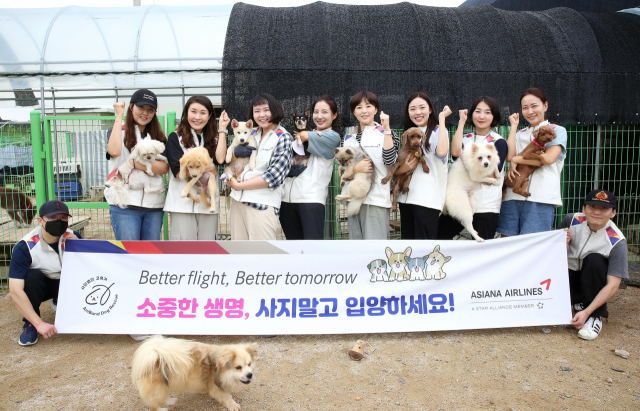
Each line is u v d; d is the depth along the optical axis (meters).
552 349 3.26
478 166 3.63
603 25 5.53
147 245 3.37
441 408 2.50
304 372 2.89
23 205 5.02
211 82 6.41
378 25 5.17
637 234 5.82
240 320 3.34
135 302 3.34
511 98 5.08
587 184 6.18
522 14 5.70
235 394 2.62
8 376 2.86
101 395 2.64
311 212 3.61
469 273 3.53
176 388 2.33
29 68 6.49
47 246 3.33
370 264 3.47
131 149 3.59
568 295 3.58
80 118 4.34
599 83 5.22
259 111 3.50
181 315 3.33
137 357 2.29
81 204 4.31
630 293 4.57
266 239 3.47
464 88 5.02
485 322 3.48
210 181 3.58
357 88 4.93
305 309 3.39
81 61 6.48
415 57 5.02
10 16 6.82
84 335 3.49
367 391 2.67
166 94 7.21
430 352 3.19
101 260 3.36
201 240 3.67
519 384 2.76
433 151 3.72
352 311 3.41
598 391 2.68
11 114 8.27
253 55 4.85
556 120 5.18
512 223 4.02
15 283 3.19
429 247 3.51
